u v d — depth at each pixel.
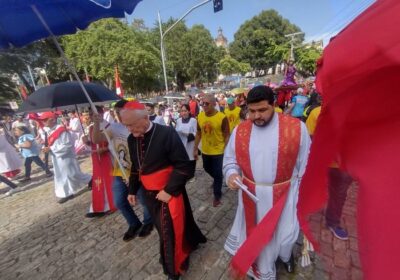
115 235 3.43
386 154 0.56
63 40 23.09
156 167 2.24
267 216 1.94
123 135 3.01
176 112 11.26
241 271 1.98
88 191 5.27
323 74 0.58
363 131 0.59
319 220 0.83
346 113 0.60
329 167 0.68
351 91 0.58
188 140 4.33
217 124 3.63
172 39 44.22
